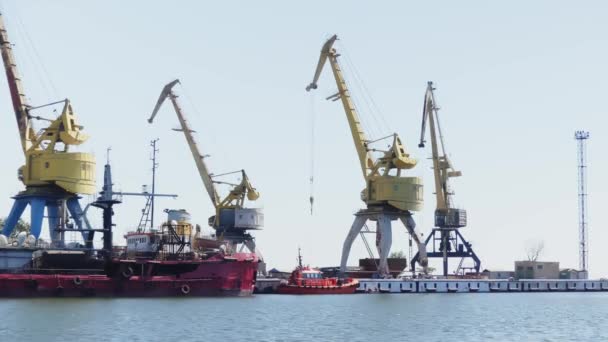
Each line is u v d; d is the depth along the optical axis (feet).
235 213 654.12
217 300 411.54
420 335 283.79
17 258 387.96
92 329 277.03
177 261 414.62
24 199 442.50
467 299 525.75
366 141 609.42
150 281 407.64
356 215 612.70
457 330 302.25
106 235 410.11
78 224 446.19
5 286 378.12
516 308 430.61
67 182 428.97
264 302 423.23
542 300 530.68
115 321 300.20
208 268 424.46
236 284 434.71
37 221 434.30
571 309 427.74
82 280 391.65
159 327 287.07
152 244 419.13
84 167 434.30
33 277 382.42
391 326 310.86
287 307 393.50
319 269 617.62
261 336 271.90
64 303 360.69
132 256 412.36
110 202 410.11
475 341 271.08
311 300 463.42
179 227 424.05
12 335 260.83
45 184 435.94
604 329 313.73
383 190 592.60
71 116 436.35
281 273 606.55
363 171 606.96
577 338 283.38
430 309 405.80
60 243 405.80
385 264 603.26
